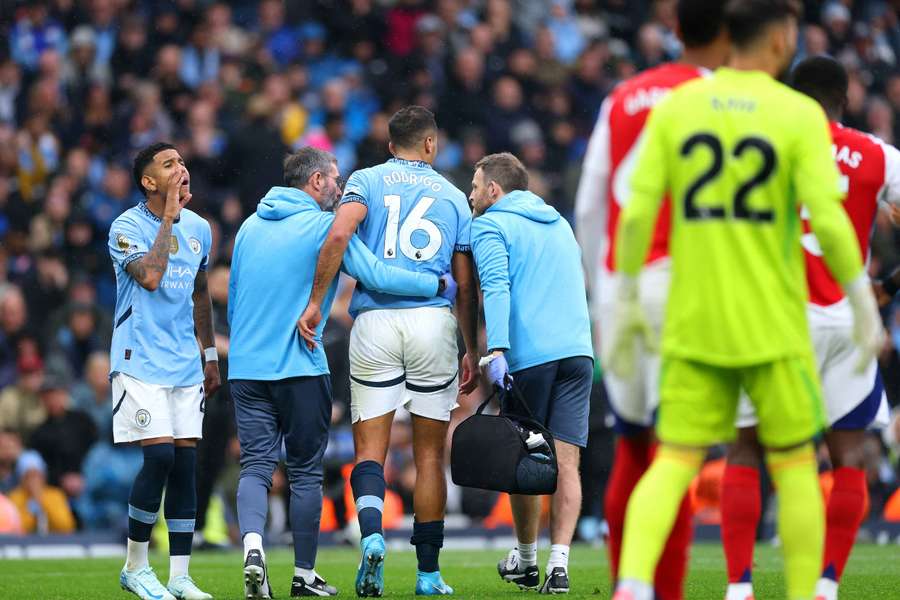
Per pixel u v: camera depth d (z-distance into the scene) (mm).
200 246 22641
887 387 53750
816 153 14000
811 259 17750
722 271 13906
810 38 74375
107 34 67250
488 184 23406
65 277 55500
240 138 58625
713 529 41094
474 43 68125
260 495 21625
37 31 67500
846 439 18094
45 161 61844
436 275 22547
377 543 21188
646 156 14133
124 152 62531
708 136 14070
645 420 15070
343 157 62688
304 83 65562
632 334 14125
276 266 22156
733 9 14555
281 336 22094
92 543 42094
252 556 20812
